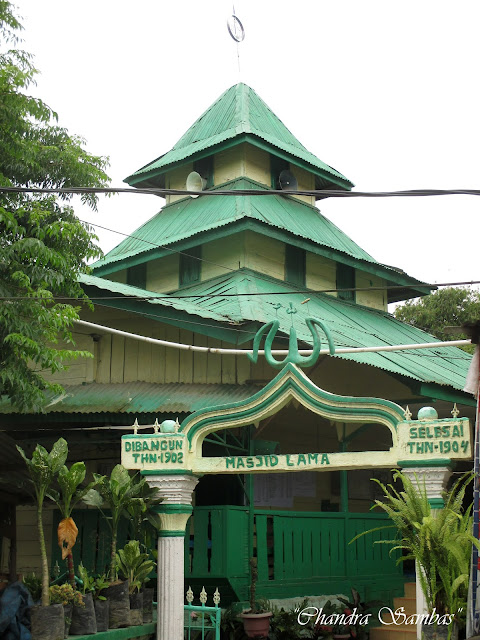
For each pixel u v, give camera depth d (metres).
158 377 16.27
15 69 12.40
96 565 13.37
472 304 31.66
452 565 9.26
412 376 15.06
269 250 19.30
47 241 13.23
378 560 15.95
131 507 10.84
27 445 15.22
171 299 16.42
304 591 14.04
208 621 12.28
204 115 23.16
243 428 13.85
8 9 12.65
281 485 15.66
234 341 14.55
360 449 17.83
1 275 12.55
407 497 9.73
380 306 22.14
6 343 12.27
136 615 10.66
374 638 13.48
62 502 10.22
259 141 20.50
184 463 11.03
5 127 12.51
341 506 15.50
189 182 21.36
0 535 11.66
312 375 15.92
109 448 15.48
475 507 9.37
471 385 9.84
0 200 12.85
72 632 9.62
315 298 19.64
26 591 9.46
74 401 15.13
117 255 21.16
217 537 12.91
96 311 17.03
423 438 10.03
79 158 13.88
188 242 19.33
